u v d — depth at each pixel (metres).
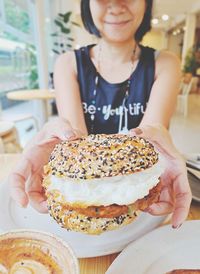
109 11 0.41
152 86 0.47
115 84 0.47
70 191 0.18
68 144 0.21
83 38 2.38
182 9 3.24
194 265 0.18
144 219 0.23
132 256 0.19
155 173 0.19
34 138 0.27
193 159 0.33
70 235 0.21
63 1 2.22
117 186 0.18
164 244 0.20
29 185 0.23
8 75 1.46
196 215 0.25
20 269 0.14
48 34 2.06
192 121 1.92
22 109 1.77
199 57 3.46
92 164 0.18
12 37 1.45
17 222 0.23
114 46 0.46
